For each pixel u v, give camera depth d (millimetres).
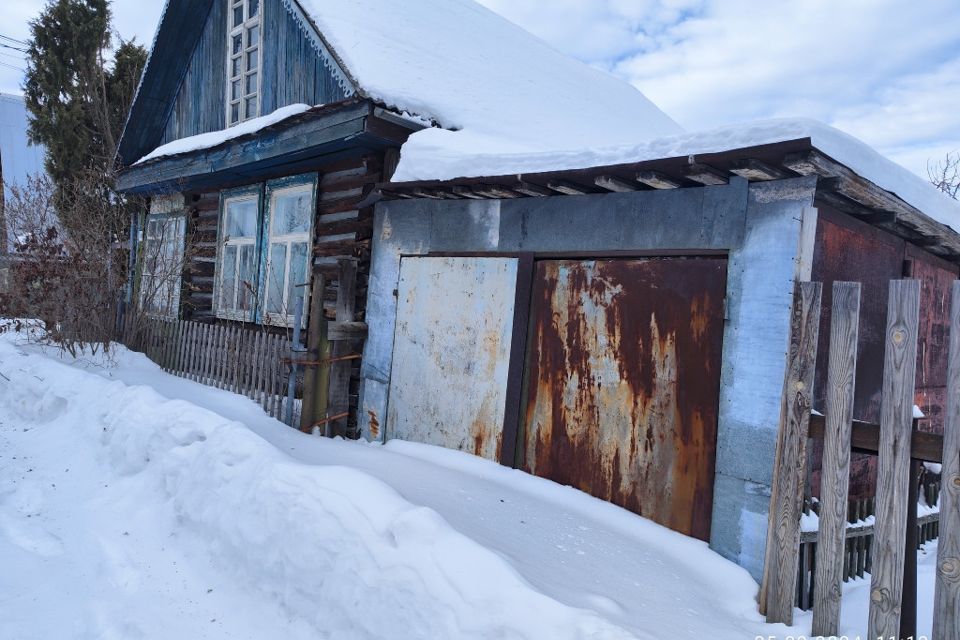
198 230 10008
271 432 5641
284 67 8383
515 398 5008
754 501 3697
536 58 10523
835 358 3053
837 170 3410
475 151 5605
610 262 4543
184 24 10234
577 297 4723
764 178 3678
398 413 5918
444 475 4652
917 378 5449
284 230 8336
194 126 10625
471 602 2592
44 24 15477
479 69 8328
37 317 9352
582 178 4277
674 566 3676
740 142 3357
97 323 9008
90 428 5938
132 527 4406
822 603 3020
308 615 3166
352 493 3332
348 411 6398
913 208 4215
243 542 3678
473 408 5316
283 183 8203
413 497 3777
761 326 3729
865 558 4156
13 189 9609
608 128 9172
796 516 3211
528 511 4070
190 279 10047
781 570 3230
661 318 4242
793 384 3260
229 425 4543
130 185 9984
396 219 6137
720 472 3867
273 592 3412
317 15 7039
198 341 7848
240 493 3908
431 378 5668
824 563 3029
